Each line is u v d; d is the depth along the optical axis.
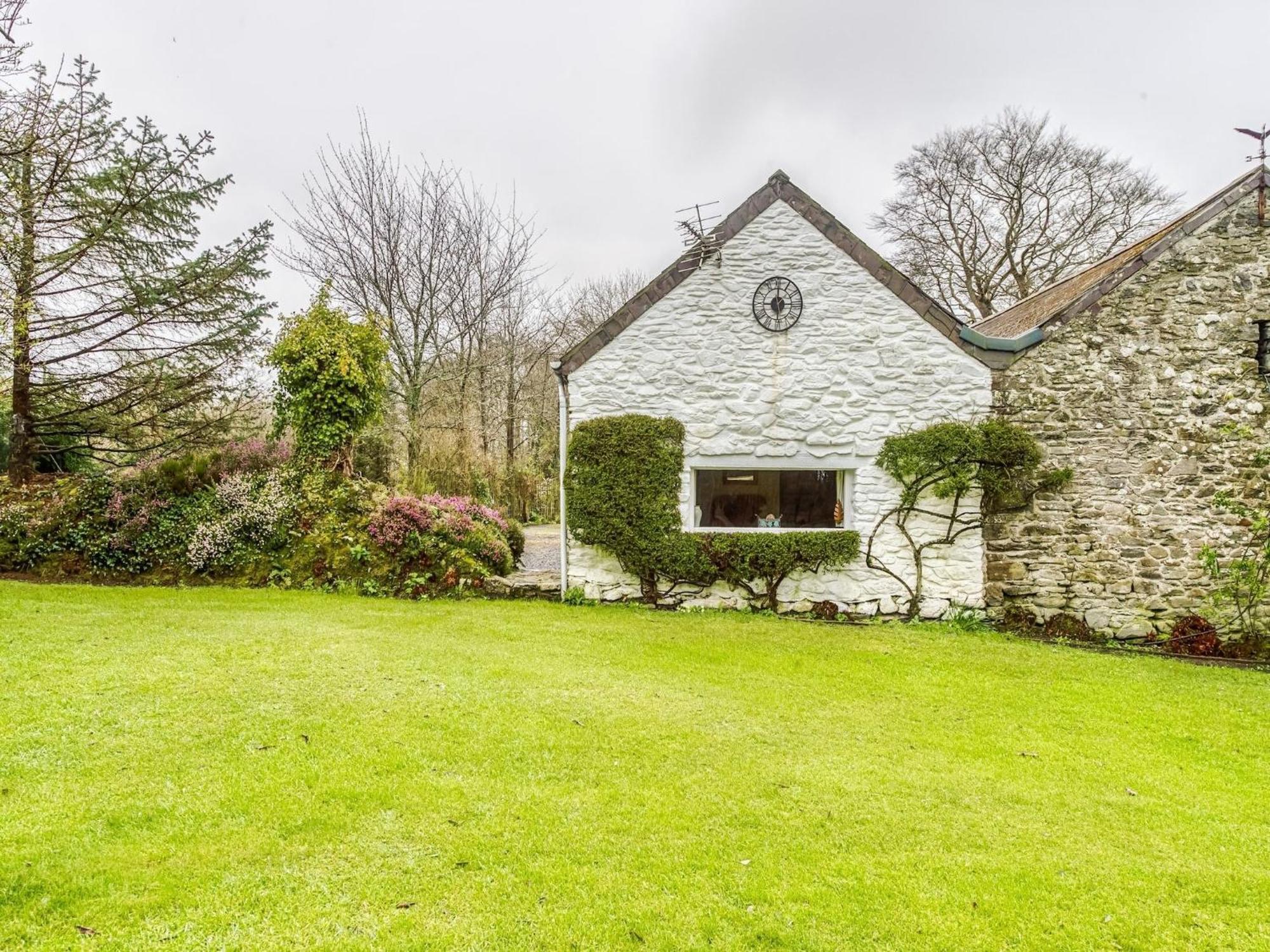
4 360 11.30
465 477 18.38
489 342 23.25
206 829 3.31
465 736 4.65
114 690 5.05
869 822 3.79
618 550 9.62
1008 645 8.30
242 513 10.41
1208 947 2.84
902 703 5.94
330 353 11.48
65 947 2.47
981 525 9.50
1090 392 9.34
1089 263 20.86
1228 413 9.15
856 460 9.70
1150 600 9.20
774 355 9.78
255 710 4.86
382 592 9.98
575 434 9.78
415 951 2.57
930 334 9.64
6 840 3.09
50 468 13.02
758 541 9.48
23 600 7.97
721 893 3.05
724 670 6.70
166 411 13.09
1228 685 7.00
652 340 9.88
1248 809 4.17
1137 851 3.62
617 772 4.24
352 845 3.27
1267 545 8.51
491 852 3.28
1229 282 9.18
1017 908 3.05
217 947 2.52
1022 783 4.42
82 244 11.02
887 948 2.75
